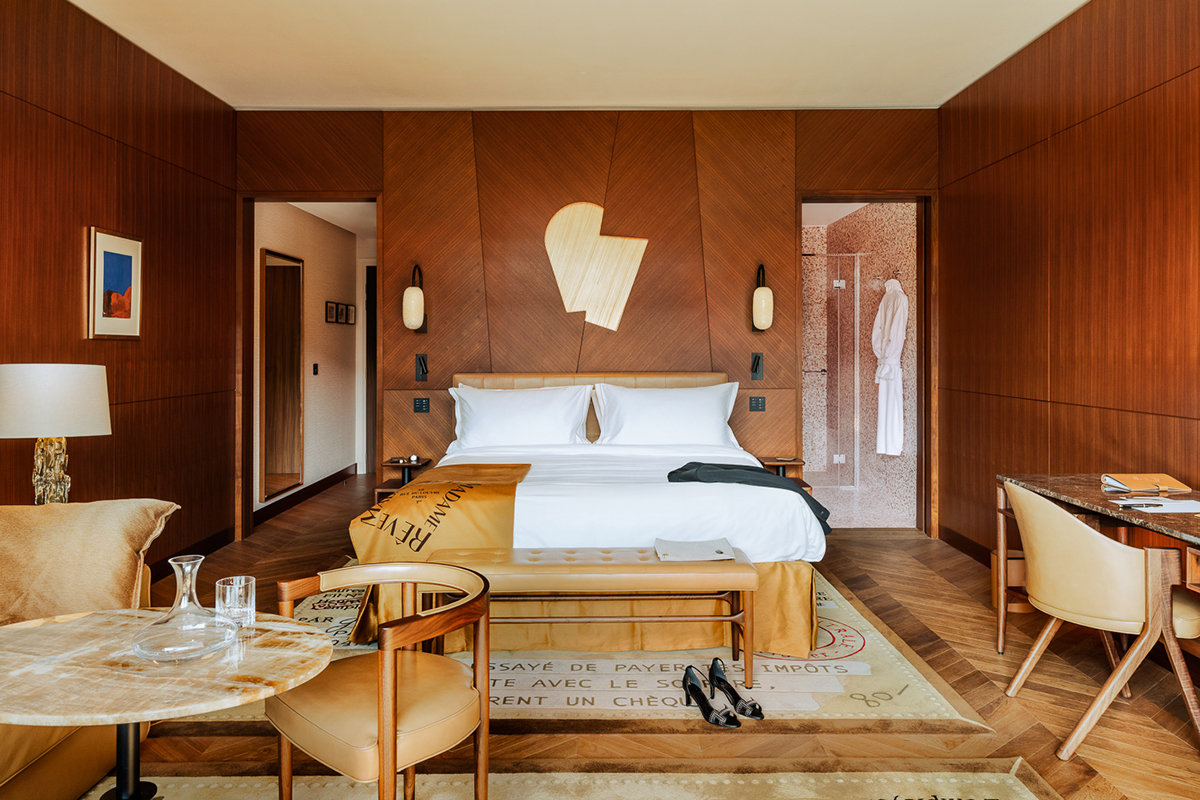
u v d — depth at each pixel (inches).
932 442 194.1
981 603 141.3
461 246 192.2
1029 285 150.9
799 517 118.0
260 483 215.0
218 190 182.1
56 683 53.1
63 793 72.4
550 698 100.6
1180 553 83.7
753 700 98.3
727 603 116.3
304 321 249.9
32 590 79.2
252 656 58.4
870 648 119.0
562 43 151.5
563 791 78.1
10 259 118.6
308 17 139.2
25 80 121.7
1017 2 133.5
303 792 77.8
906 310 242.1
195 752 86.3
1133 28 120.4
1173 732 91.0
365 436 308.0
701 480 126.6
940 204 191.3
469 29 144.8
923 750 87.0
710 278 193.8
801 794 77.7
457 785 78.8
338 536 197.6
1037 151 147.9
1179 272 110.9
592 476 135.4
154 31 145.0
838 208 273.1
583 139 191.8
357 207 245.4
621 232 193.2
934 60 160.7
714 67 164.4
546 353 193.9
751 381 194.9
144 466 153.3
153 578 155.7
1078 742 85.0
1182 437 110.6
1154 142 115.9
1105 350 127.7
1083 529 88.4
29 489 123.1
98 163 139.3
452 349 193.2
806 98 184.7
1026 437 152.1
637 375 191.8
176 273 164.9
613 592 101.9
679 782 80.0
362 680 69.1
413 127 190.7
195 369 173.3
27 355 122.2
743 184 192.7
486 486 124.6
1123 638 110.5
